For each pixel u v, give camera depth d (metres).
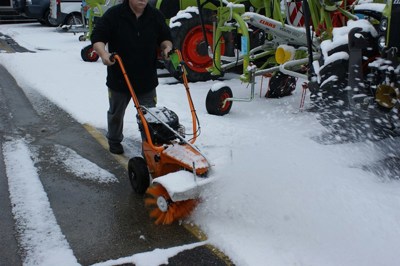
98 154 5.00
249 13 6.32
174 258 3.06
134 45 4.11
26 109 6.74
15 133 5.71
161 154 3.66
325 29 6.20
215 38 6.63
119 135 4.88
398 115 4.57
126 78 3.82
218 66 6.75
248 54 6.12
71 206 3.84
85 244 3.26
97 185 4.25
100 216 3.67
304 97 6.38
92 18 10.80
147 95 4.44
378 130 4.83
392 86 4.39
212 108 6.07
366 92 4.63
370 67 4.59
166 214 3.49
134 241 3.29
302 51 6.41
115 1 10.61
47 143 5.36
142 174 3.92
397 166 4.29
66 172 4.54
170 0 8.64
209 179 3.36
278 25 6.38
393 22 4.35
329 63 4.88
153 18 4.15
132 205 3.85
